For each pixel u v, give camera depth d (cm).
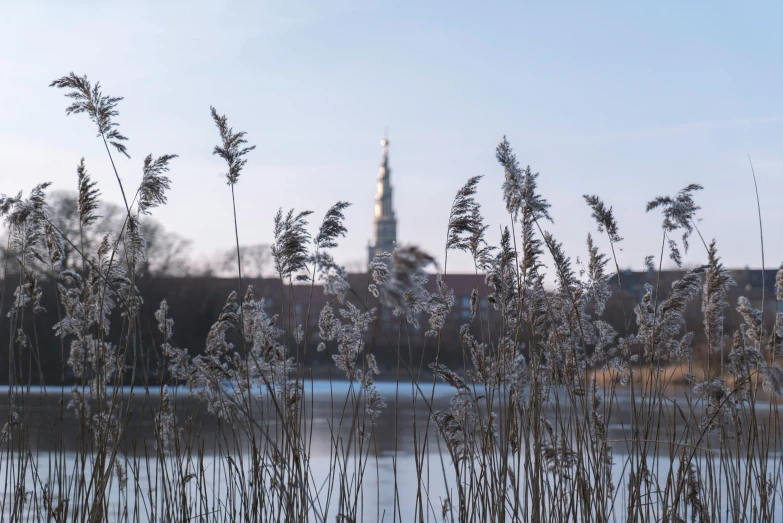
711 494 652
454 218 643
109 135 643
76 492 627
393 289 385
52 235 687
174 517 655
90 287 670
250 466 685
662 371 695
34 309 695
